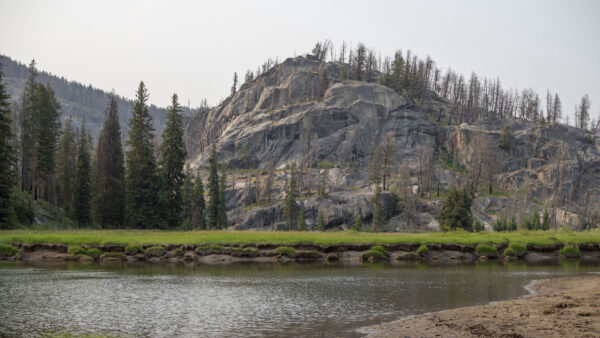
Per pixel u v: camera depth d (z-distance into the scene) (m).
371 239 53.16
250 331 17.48
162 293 26.28
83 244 45.00
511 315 18.67
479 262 47.81
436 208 142.75
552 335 14.99
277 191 164.38
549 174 175.00
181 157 82.38
